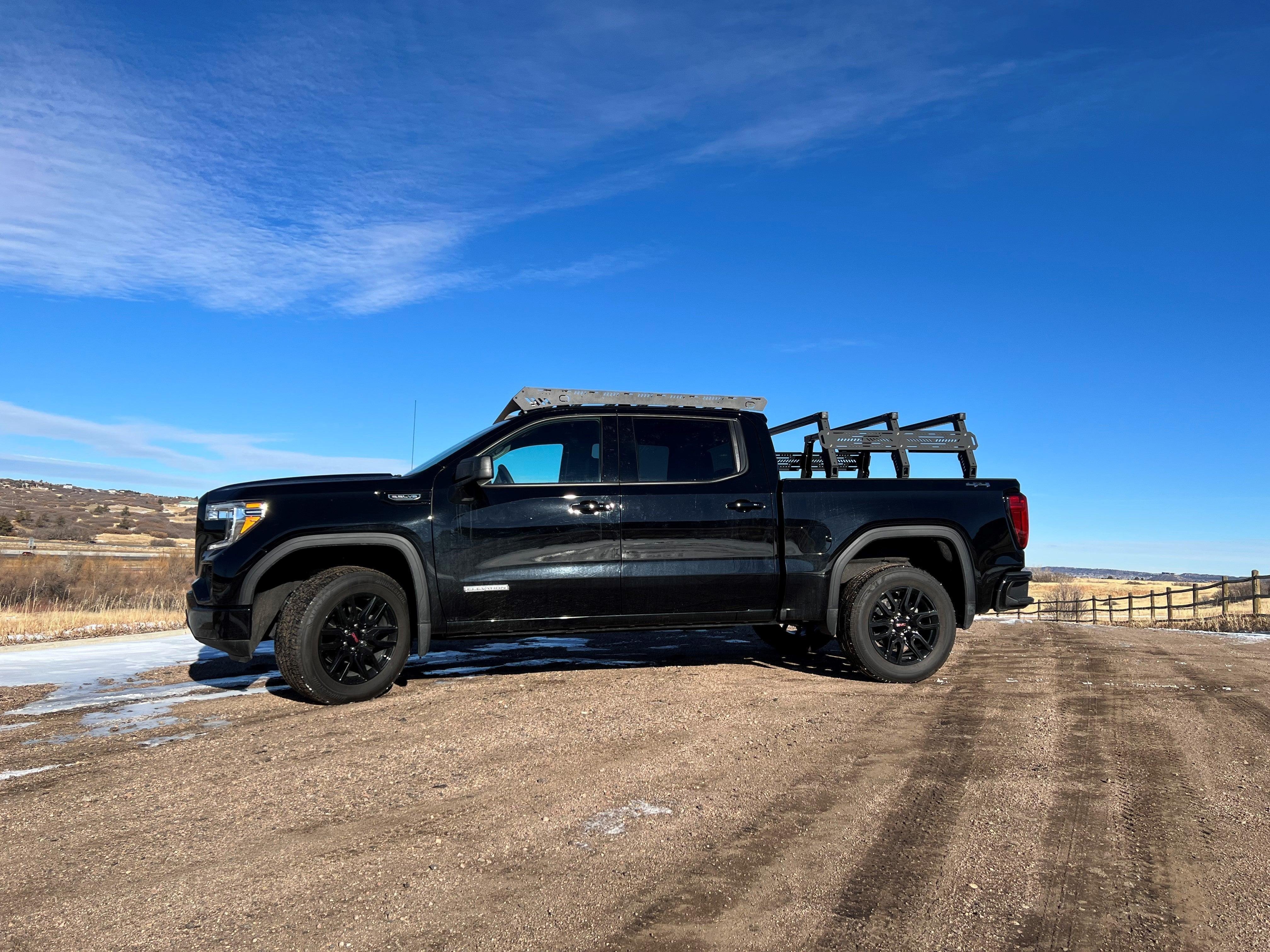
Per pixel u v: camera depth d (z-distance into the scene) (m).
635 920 2.01
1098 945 1.88
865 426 6.43
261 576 4.75
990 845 2.52
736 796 3.00
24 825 2.77
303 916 2.05
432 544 4.95
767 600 5.40
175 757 3.62
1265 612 15.04
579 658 6.45
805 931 1.95
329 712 4.47
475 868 2.35
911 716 4.34
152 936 1.95
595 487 5.24
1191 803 2.92
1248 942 1.90
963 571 5.63
